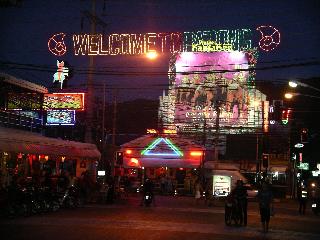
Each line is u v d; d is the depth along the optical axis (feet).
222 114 252.42
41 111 117.91
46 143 103.14
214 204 115.44
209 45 105.81
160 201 122.42
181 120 253.24
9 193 72.59
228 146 221.87
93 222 66.49
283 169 201.77
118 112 243.19
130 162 157.48
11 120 106.93
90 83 115.96
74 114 116.16
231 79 254.47
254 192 140.15
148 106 248.32
